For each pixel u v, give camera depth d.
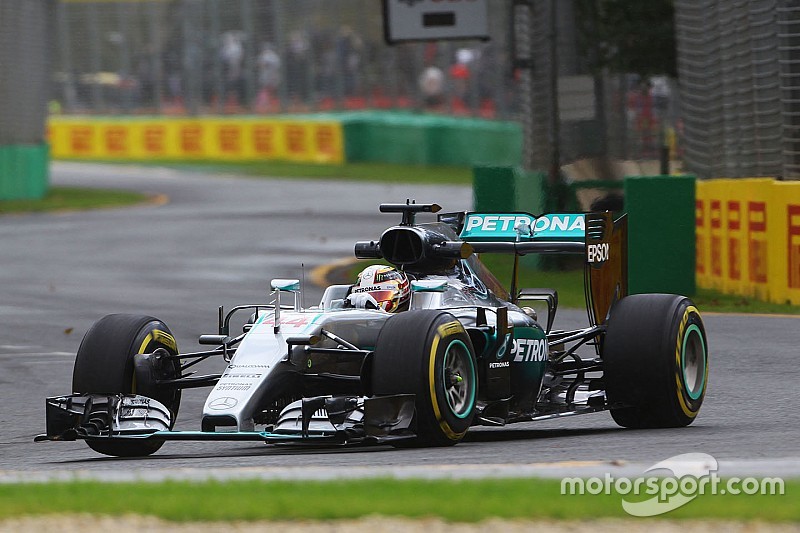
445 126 171.38
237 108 193.50
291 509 18.77
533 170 74.12
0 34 133.62
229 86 193.38
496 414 29.34
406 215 31.00
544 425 33.41
